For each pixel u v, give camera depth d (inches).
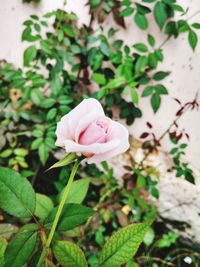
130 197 22.9
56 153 25.0
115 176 24.5
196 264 22.6
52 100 23.8
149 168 23.2
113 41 23.9
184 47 21.5
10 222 21.2
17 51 26.9
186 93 22.2
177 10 20.5
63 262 8.8
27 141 25.2
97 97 22.8
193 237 23.2
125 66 22.9
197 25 20.1
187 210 23.0
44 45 23.3
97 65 23.9
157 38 22.4
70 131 8.3
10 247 9.0
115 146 7.9
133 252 8.8
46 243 8.9
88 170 24.3
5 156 23.7
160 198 23.6
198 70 21.3
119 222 22.9
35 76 24.5
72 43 24.5
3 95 25.5
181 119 22.7
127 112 24.0
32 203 9.4
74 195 10.9
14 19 26.0
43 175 25.6
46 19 25.0
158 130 24.0
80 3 23.7
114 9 22.8
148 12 21.6
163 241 23.0
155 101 22.3
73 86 25.3
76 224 9.5
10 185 9.2
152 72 23.0
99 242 21.8
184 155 23.3
